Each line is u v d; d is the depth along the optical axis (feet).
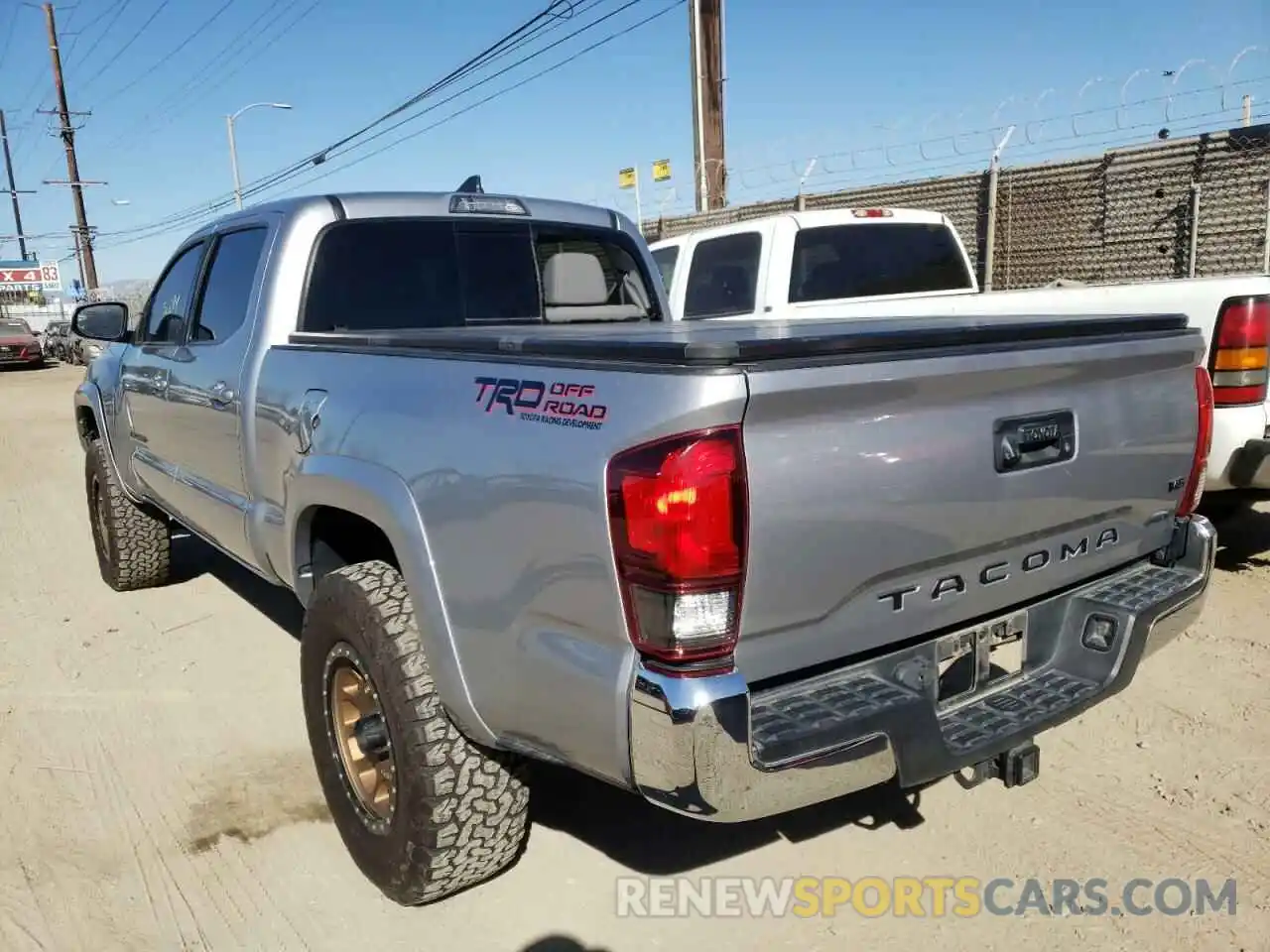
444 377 8.73
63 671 16.03
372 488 9.10
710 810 6.75
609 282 15.62
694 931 9.46
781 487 6.91
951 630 8.60
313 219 12.60
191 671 15.87
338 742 10.24
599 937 9.40
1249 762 11.96
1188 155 32.17
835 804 11.59
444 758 8.93
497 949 9.29
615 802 11.77
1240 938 9.09
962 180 39.17
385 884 9.73
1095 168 34.65
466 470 8.09
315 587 11.23
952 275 25.95
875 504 7.42
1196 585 9.87
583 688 7.24
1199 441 10.19
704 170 52.49
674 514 6.57
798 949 9.20
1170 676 14.21
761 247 23.72
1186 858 10.27
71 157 145.38
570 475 7.16
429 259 13.51
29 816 11.71
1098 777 11.82
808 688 7.80
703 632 6.74
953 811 11.30
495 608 7.95
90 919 9.87
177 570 21.49
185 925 9.75
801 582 7.15
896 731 7.54
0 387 80.69
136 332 17.33
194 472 14.61
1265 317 15.90
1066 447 8.73
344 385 10.03
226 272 13.83
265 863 10.73
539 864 10.55
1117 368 9.07
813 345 6.98
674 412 6.60
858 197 42.96
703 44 51.57
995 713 8.72
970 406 7.99
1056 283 24.81
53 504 30.40
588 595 7.14
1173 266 33.09
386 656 9.00
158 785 12.35
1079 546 9.27
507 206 14.40
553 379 7.61
